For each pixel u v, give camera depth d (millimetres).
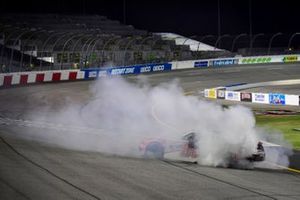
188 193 16406
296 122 42062
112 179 18219
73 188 16547
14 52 84812
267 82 75438
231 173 20625
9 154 23547
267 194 16797
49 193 15750
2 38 84750
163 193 16250
